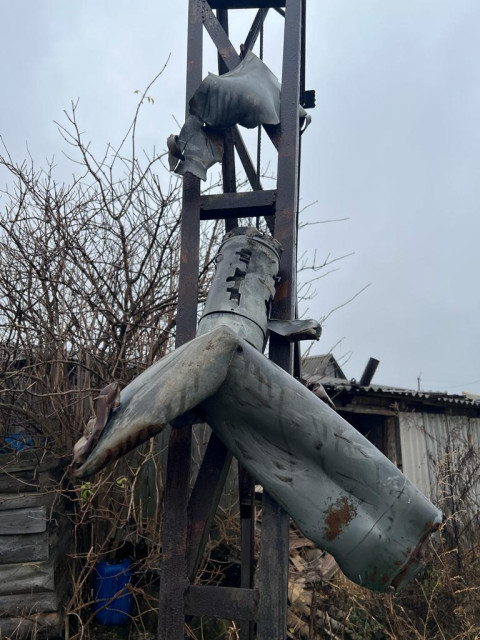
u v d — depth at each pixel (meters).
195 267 2.06
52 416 4.12
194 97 1.93
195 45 2.30
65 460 3.98
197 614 1.72
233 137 2.48
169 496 1.83
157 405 1.38
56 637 3.46
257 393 1.49
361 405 6.43
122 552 4.37
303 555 5.16
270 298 1.86
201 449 4.69
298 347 2.43
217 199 2.11
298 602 4.24
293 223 2.04
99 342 4.23
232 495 4.73
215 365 1.44
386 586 1.49
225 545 4.53
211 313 1.75
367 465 1.50
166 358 1.66
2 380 4.03
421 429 6.69
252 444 1.55
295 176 2.08
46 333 4.18
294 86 2.17
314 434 1.50
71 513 3.87
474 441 7.48
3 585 3.37
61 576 3.79
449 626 4.20
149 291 4.28
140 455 4.38
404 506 1.49
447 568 4.54
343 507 1.50
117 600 3.88
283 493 1.52
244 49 2.59
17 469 3.61
